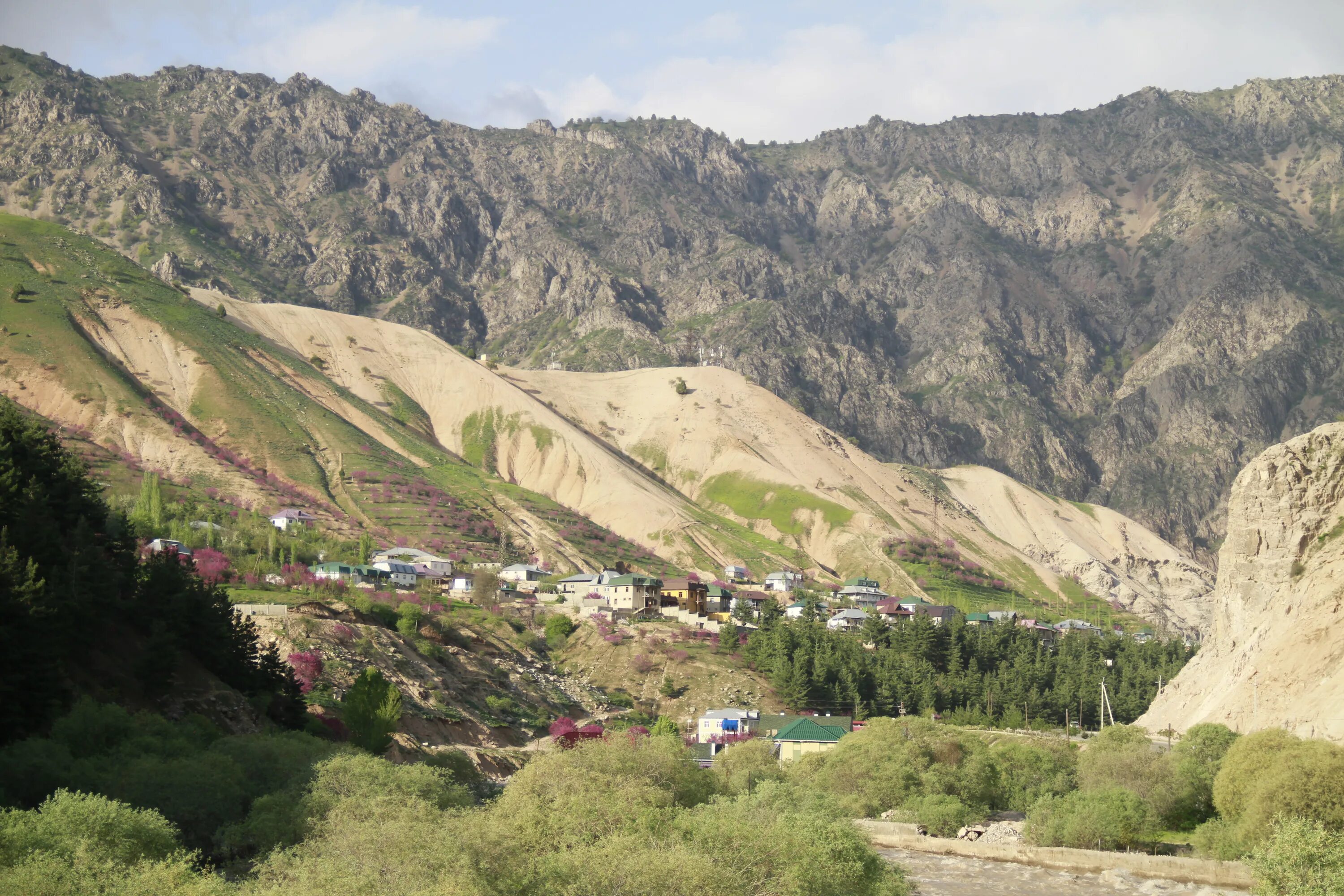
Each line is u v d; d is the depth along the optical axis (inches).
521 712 7632.9
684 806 4232.3
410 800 3535.9
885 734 5994.1
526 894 2950.3
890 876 3841.0
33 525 4756.4
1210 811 5172.2
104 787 3457.2
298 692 5605.3
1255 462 7293.3
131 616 5103.3
